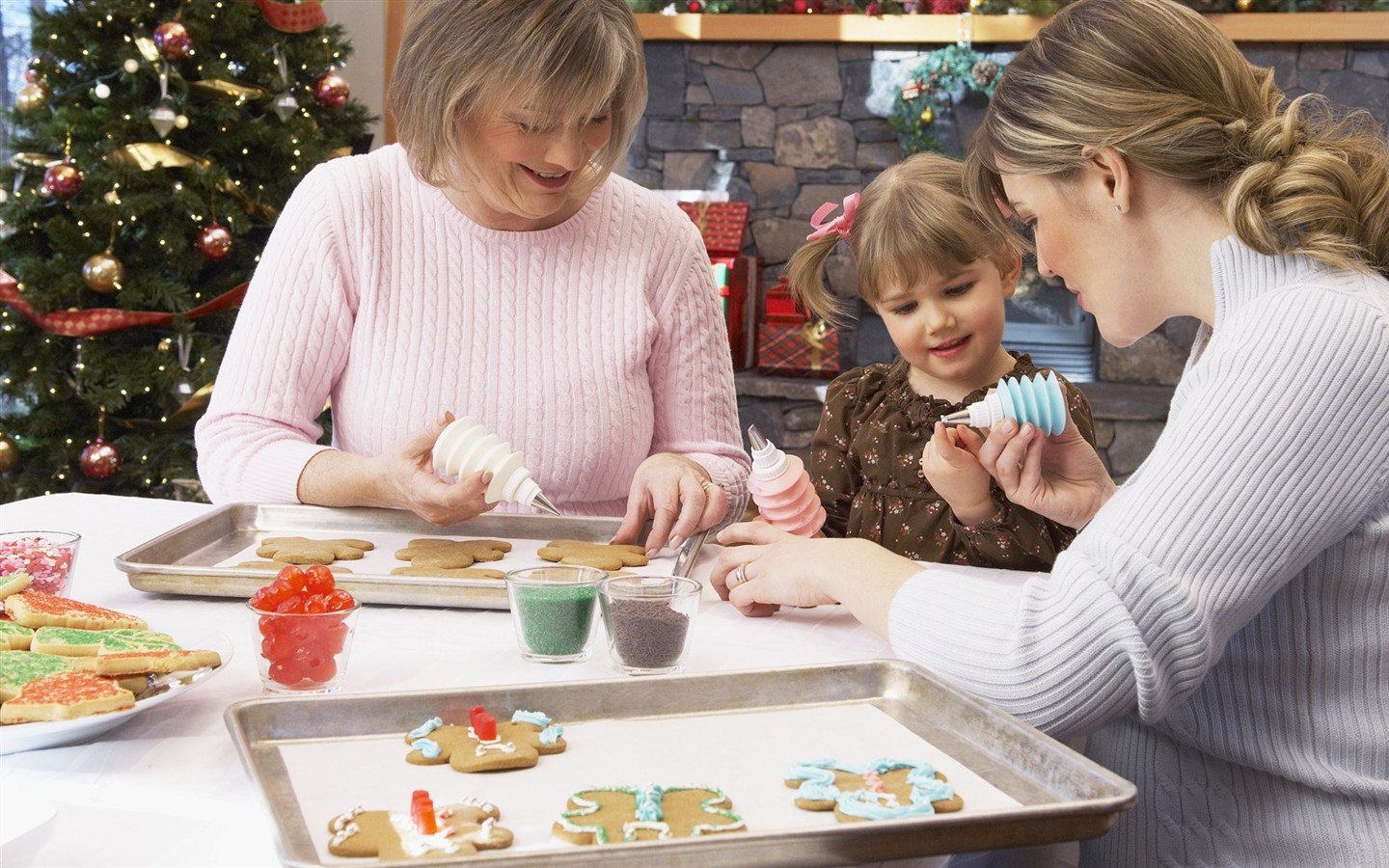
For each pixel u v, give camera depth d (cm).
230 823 74
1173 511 91
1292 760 99
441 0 138
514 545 142
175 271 371
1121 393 450
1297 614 98
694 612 103
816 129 483
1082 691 92
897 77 474
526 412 162
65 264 352
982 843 71
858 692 96
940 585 104
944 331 188
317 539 140
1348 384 90
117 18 360
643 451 171
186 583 119
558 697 91
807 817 76
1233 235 100
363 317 161
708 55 484
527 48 131
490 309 163
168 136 362
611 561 132
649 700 92
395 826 71
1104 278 107
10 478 363
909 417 196
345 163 165
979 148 119
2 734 81
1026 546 170
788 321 474
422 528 146
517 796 78
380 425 162
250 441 153
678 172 493
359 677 101
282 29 386
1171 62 101
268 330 158
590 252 166
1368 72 440
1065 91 103
